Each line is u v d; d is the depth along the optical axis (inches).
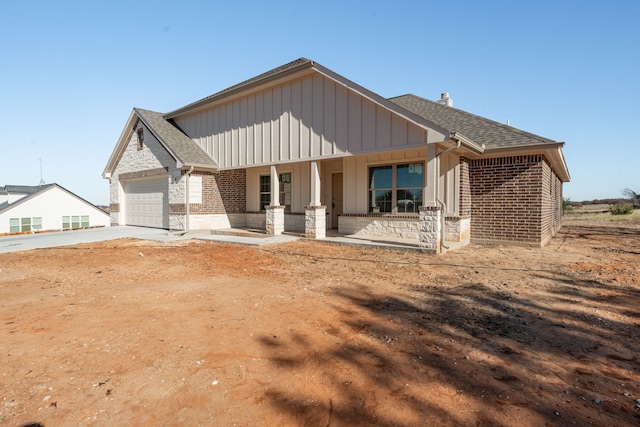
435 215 356.5
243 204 624.7
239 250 390.6
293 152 461.7
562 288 232.8
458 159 412.8
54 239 476.4
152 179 613.6
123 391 111.1
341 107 412.2
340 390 112.1
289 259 339.3
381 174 468.8
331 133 421.7
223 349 141.3
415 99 600.7
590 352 139.6
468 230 443.2
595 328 164.2
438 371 124.2
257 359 132.9
